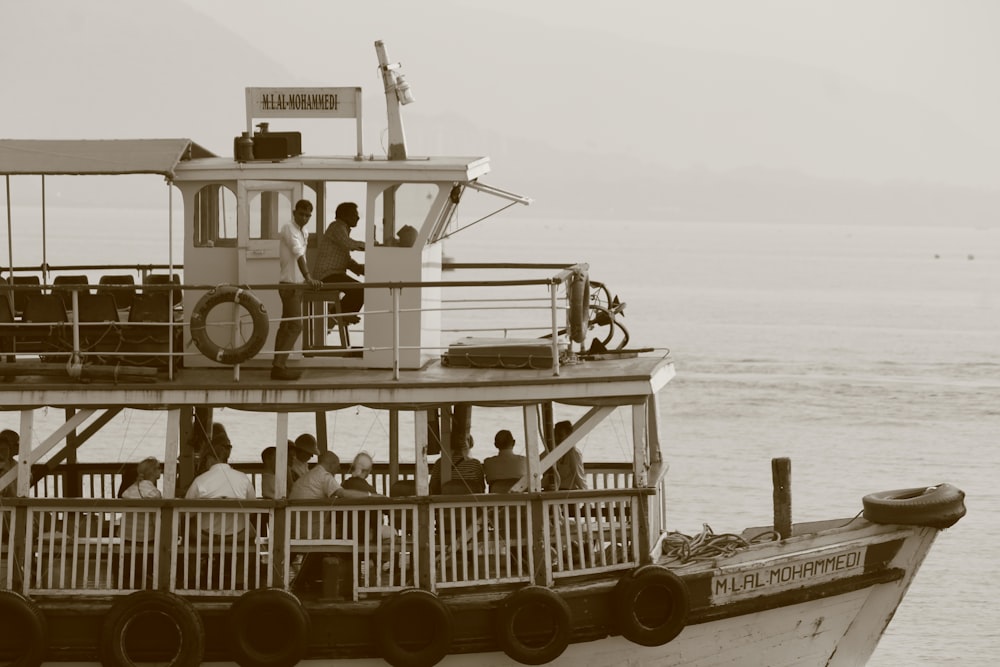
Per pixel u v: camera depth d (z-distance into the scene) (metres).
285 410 66.38
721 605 69.69
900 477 156.12
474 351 70.25
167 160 67.38
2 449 69.69
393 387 66.31
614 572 68.62
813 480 152.62
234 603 65.25
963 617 105.06
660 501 75.94
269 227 70.50
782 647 71.62
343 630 65.94
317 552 66.88
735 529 127.69
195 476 73.19
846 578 72.19
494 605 66.50
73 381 66.75
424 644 66.00
